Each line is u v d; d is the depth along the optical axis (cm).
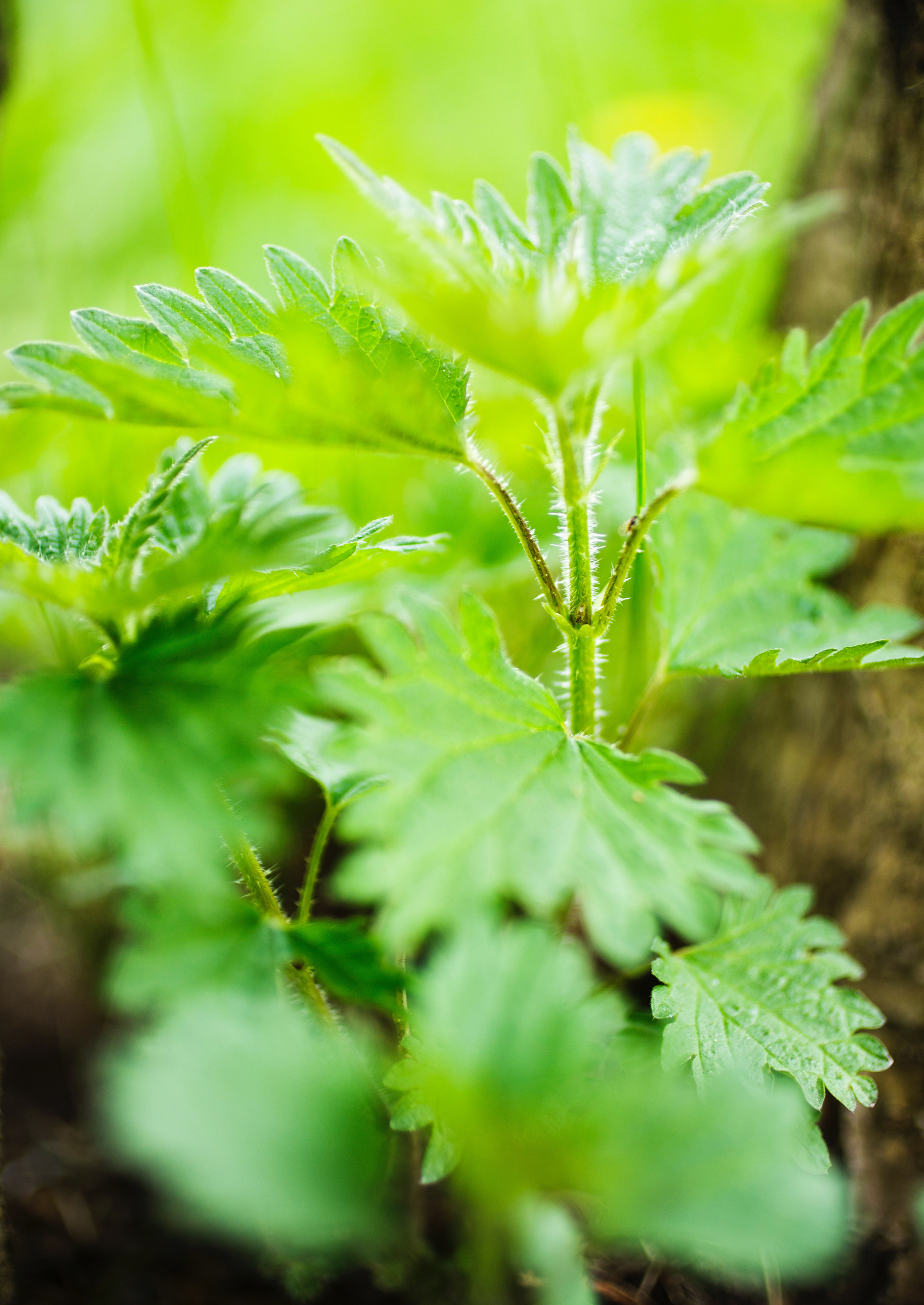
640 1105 21
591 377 24
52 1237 31
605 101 66
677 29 66
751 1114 21
